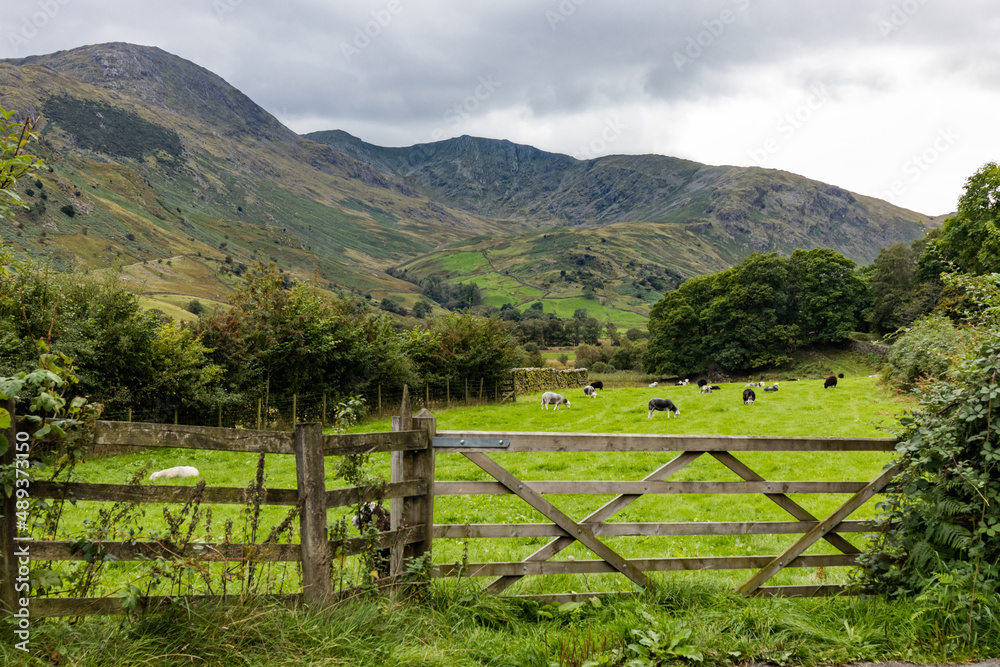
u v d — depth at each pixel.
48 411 4.18
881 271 86.94
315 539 4.67
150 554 4.39
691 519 11.09
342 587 5.06
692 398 36.84
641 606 5.50
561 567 5.68
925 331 25.30
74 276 19.95
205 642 4.21
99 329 19.44
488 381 39.50
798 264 87.38
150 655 4.05
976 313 7.02
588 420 27.73
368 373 30.69
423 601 5.25
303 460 4.65
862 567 6.23
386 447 5.10
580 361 106.56
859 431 21.19
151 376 21.19
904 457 6.23
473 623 5.04
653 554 8.54
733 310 85.75
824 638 5.11
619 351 102.88
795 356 86.56
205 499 4.57
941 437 5.79
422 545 5.43
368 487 5.00
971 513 5.73
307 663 4.21
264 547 4.63
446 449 5.46
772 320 84.31
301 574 4.89
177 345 22.42
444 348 37.19
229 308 26.05
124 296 20.88
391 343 32.53
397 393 33.00
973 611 5.25
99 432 4.28
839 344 86.69
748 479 6.11
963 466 5.79
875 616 5.45
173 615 4.37
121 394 19.83
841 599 5.97
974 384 5.79
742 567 6.08
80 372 18.50
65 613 4.16
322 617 4.60
